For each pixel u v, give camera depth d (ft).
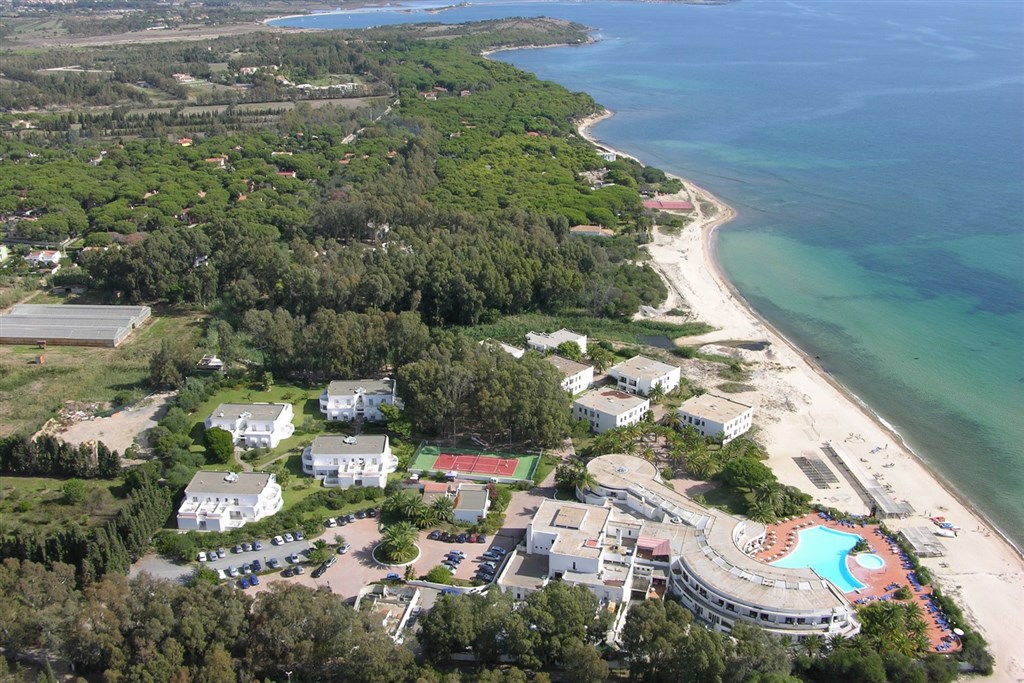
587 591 542.16
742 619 550.77
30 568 546.67
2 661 495.00
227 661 485.97
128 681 479.00
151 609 505.25
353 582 606.14
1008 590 610.65
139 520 625.41
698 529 631.97
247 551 641.40
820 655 527.81
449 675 484.33
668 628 508.12
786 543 650.43
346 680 503.20
